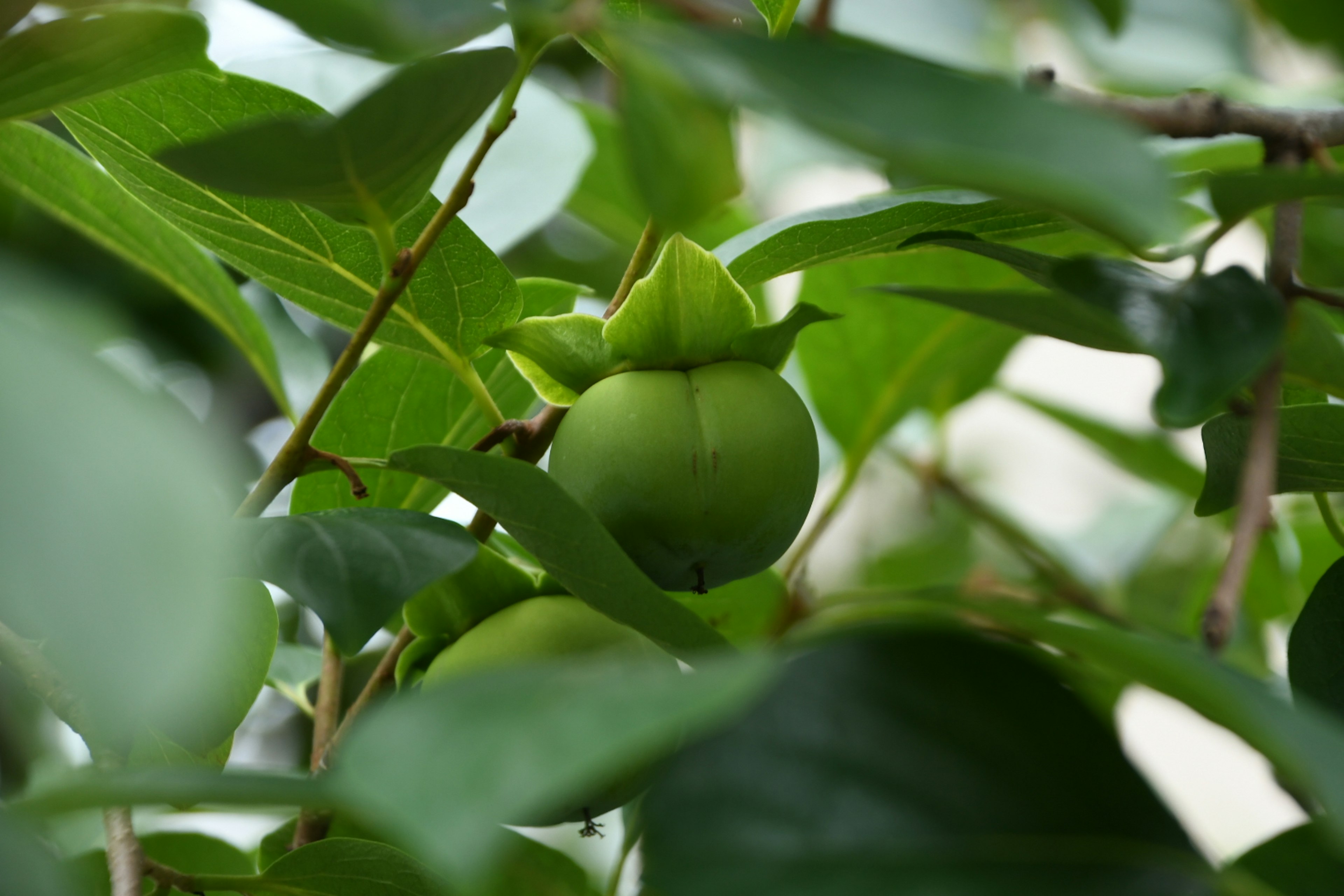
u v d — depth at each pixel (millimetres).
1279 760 599
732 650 667
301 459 688
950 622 654
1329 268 915
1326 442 694
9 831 598
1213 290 658
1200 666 594
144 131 698
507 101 668
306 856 698
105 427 476
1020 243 799
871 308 857
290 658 826
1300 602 909
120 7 654
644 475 698
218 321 806
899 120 589
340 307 724
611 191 1001
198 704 656
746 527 704
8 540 447
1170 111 708
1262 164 716
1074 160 579
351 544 655
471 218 835
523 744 511
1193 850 631
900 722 634
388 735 528
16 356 477
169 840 783
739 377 706
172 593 464
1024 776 632
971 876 622
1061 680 640
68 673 550
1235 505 705
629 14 676
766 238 714
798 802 626
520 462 655
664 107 600
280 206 703
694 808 625
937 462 1003
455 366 725
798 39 604
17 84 664
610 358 713
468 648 725
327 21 606
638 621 674
